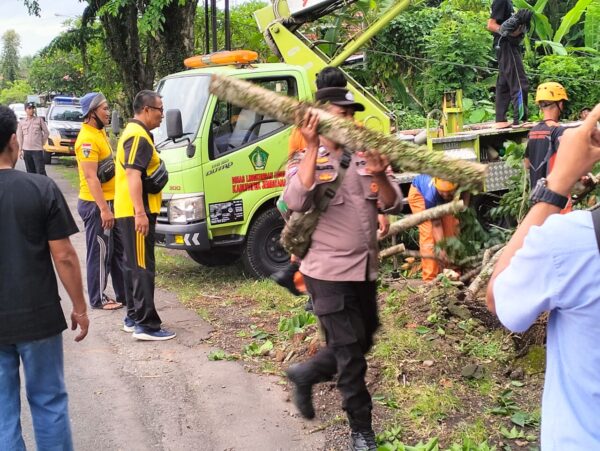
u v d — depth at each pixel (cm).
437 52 1277
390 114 854
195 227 728
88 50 2148
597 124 170
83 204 680
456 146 757
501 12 823
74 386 496
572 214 162
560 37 1352
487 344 485
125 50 1577
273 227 771
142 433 421
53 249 329
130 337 601
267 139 753
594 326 158
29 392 330
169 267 878
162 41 1451
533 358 462
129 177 551
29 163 1552
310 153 324
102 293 698
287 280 432
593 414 161
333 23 1220
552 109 571
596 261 155
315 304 357
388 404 425
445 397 424
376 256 357
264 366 517
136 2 1406
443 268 600
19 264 318
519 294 164
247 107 289
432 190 620
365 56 1316
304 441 401
